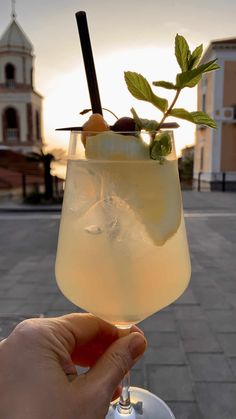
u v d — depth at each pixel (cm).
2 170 557
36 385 18
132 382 53
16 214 257
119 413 28
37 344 20
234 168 441
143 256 21
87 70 25
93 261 21
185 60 21
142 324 72
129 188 21
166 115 22
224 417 46
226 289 93
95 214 21
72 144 23
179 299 86
